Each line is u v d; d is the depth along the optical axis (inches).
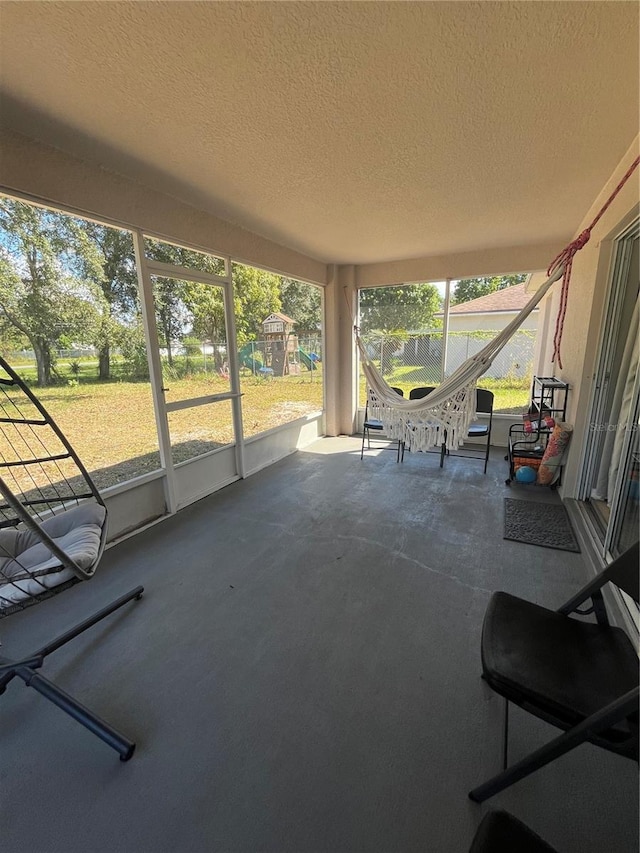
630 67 52.2
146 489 104.5
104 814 39.1
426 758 44.0
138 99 59.3
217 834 37.4
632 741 31.5
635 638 56.4
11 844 36.9
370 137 70.8
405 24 44.7
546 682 37.7
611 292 97.4
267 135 70.1
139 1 40.9
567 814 38.3
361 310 198.4
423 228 128.9
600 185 94.0
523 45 48.2
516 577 77.8
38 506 81.6
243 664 57.7
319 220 119.9
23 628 65.3
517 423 170.4
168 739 46.6
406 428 135.3
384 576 79.4
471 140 72.4
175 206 101.4
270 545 92.6
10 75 53.3
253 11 42.7
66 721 49.1
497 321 183.3
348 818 38.5
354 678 55.0
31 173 71.7
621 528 76.2
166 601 72.4
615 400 99.0
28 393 60.7
